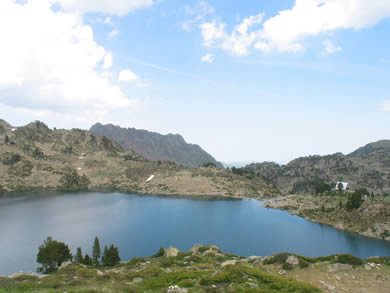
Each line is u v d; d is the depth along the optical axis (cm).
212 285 2955
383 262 4266
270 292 2578
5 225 15500
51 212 19612
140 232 14825
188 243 12975
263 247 12525
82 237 13512
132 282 3788
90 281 3634
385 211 16138
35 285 3119
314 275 3575
